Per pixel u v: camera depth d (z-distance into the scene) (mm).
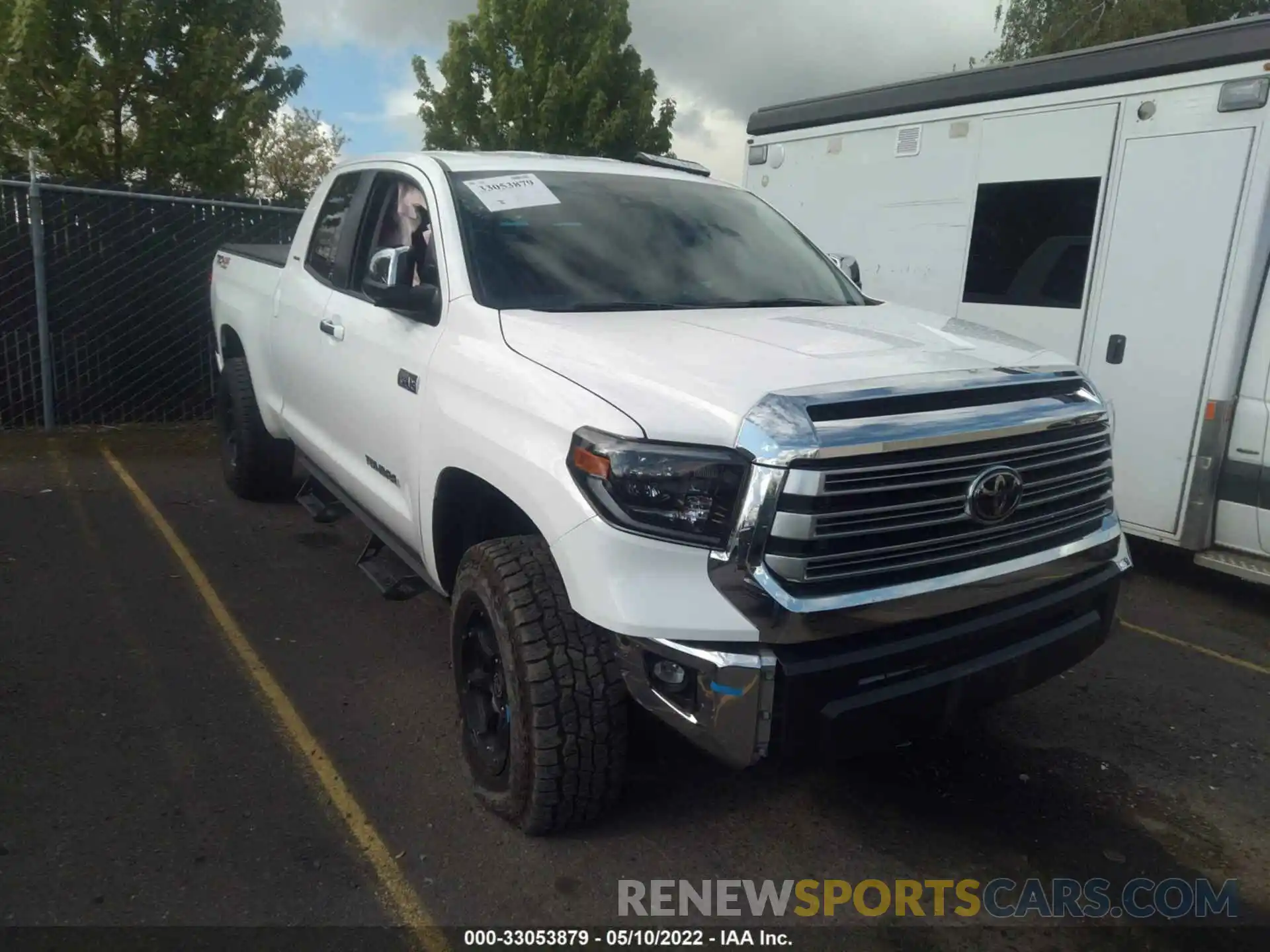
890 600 2676
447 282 3666
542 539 3152
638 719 3193
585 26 18938
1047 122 6324
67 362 8555
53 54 10406
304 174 35188
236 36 11469
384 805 3301
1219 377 5512
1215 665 4844
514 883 2967
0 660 4207
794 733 2639
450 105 19969
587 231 3982
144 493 6766
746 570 2543
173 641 4477
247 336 5945
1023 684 3066
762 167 8602
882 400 2680
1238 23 5352
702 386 2701
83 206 8375
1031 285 6520
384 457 4008
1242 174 5359
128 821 3146
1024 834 3350
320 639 4566
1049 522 3068
